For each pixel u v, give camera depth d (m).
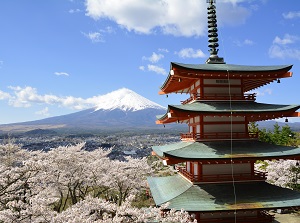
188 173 21.34
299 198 18.97
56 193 33.38
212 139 20.77
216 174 20.30
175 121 24.12
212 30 25.14
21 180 22.12
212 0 25.59
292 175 36.97
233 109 20.36
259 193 19.28
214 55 24.48
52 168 28.36
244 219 19.45
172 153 18.64
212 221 19.09
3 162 32.56
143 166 40.06
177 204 17.94
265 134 56.16
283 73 21.11
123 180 35.41
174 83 24.05
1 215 15.23
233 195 18.95
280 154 19.19
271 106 21.39
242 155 18.97
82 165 33.41
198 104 21.09
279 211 32.81
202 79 21.62
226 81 21.94
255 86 24.78
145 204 38.81
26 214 15.63
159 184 24.38
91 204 17.38
